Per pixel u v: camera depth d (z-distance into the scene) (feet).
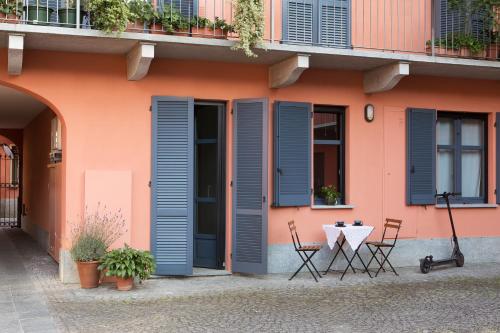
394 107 33.99
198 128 32.42
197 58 29.91
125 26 25.85
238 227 30.53
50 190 37.27
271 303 24.54
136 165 29.30
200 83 30.40
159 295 25.86
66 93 28.32
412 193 33.88
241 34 27.32
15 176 69.46
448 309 23.59
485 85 36.09
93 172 28.27
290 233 31.58
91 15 26.66
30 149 50.44
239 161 30.58
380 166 33.58
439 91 34.99
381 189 33.55
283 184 31.17
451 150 36.19
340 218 32.60
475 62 31.91
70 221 28.35
